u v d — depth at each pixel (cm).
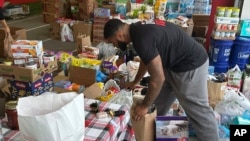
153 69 158
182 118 197
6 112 141
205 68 185
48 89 225
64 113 107
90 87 249
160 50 170
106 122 149
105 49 352
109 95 242
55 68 233
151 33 160
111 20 167
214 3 394
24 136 111
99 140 133
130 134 182
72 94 123
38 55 211
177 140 196
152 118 187
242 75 327
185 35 178
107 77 290
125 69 309
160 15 458
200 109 189
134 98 231
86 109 164
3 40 384
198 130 195
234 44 366
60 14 655
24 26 645
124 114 161
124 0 495
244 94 317
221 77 298
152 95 165
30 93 206
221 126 230
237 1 375
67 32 532
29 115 110
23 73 203
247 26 361
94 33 502
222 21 352
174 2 505
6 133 136
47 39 548
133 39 160
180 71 182
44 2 670
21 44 206
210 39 388
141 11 449
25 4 800
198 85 184
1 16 381
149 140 192
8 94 208
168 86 206
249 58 372
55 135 107
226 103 261
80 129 116
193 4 488
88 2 565
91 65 295
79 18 604
